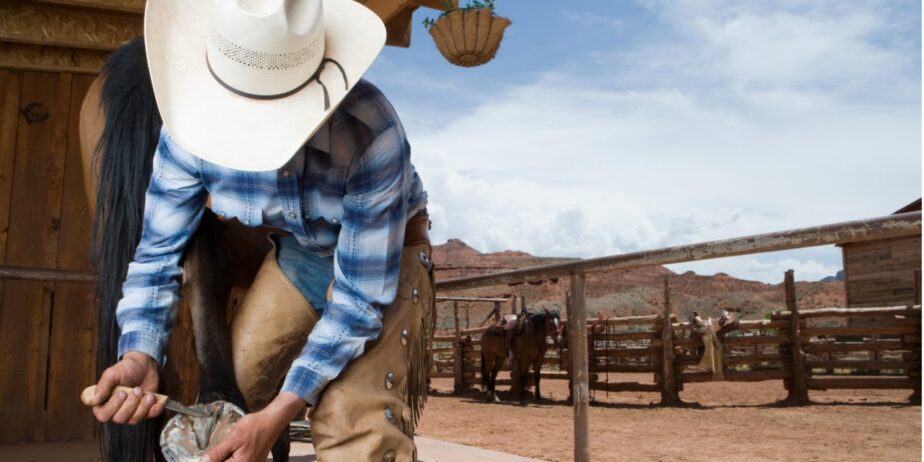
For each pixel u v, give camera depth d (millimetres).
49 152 5297
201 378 1759
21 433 5012
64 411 5148
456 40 5367
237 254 2115
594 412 11203
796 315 12844
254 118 1590
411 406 2025
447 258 142625
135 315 1776
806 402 12531
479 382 16391
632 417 10477
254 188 1771
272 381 1896
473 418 10555
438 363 19234
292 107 1605
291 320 1846
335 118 1765
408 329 1919
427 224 2219
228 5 1572
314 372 1665
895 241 24734
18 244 5160
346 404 1720
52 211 5266
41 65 5254
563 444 7484
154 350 1750
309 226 1838
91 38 4738
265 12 1575
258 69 1576
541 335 13766
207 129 1583
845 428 9148
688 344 12875
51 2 4332
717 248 2918
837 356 15742
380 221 1761
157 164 1866
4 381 5016
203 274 1894
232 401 1738
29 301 5121
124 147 2191
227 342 1841
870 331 12953
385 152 1764
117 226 2156
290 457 4184
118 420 1578
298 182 1772
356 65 1643
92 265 2242
